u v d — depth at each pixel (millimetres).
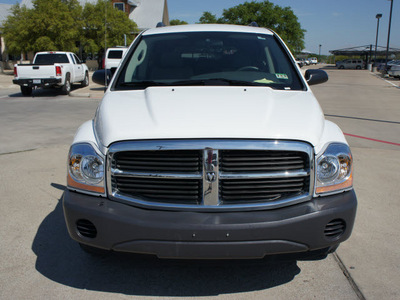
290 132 2533
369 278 2957
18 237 3584
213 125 2537
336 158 2602
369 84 25047
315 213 2465
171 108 2789
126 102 3025
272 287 2850
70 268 3086
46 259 3215
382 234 3672
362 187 4969
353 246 3443
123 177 2547
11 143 7266
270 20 36406
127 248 2455
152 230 2391
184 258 2434
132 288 2830
